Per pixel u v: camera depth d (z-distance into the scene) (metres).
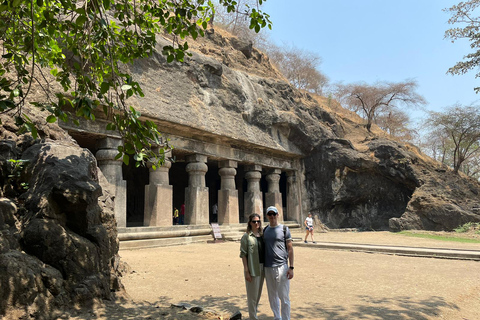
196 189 17.30
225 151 19.05
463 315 5.80
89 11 5.05
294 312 5.62
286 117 21.98
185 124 15.53
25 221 5.10
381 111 40.94
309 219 16.17
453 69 11.60
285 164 23.86
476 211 21.83
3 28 5.69
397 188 25.55
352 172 24.73
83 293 4.92
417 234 21.16
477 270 9.73
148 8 5.93
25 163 5.75
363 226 25.27
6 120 6.52
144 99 14.05
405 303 6.23
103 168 13.71
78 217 5.46
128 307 5.31
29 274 4.37
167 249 13.64
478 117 26.09
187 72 16.45
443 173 25.84
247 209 20.92
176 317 5.04
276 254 4.57
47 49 6.04
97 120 13.30
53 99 11.08
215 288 7.27
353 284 7.78
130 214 22.81
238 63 22.67
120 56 6.05
